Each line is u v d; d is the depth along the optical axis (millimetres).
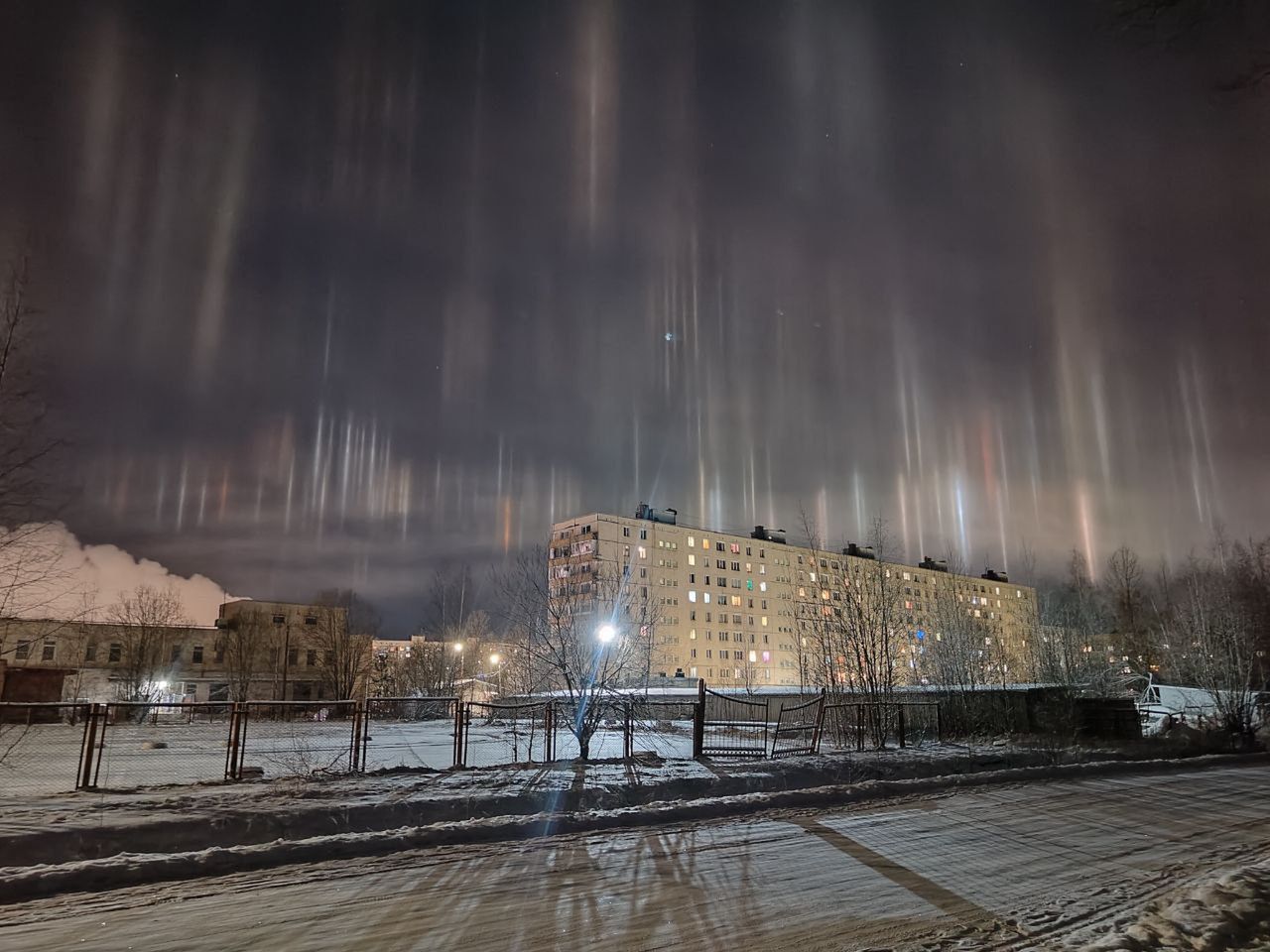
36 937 6098
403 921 6613
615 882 7961
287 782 12883
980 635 32750
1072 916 7242
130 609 65000
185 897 7148
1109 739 26672
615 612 18406
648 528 105438
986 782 16219
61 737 24375
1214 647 32000
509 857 8867
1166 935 6445
